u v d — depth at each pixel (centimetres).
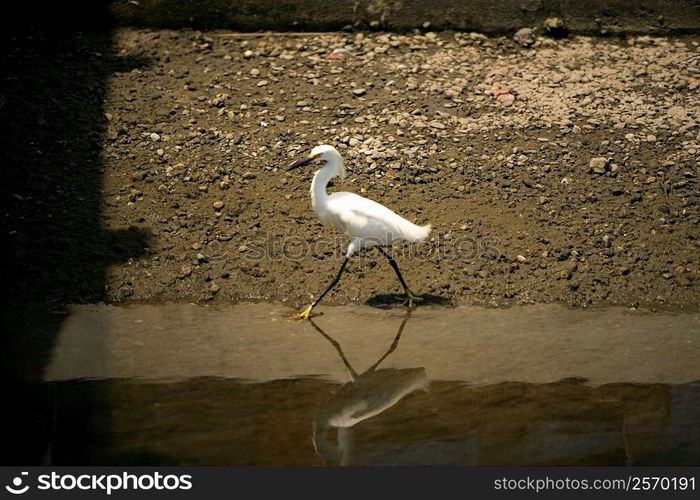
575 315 1106
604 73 1588
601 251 1200
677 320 1097
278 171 1339
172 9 1667
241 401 916
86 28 1661
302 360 1002
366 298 1138
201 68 1581
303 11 1681
